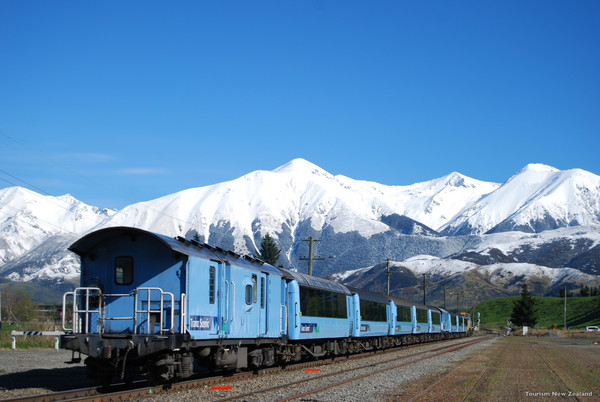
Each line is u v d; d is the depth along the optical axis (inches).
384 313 1782.7
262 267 970.7
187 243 744.3
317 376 912.3
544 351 1982.0
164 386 702.5
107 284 705.0
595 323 6087.6
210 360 790.5
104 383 699.4
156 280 697.6
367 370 1056.8
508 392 812.6
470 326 4308.6
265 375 925.8
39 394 643.5
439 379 932.0
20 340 1551.4
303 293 1135.0
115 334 659.4
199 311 714.8
